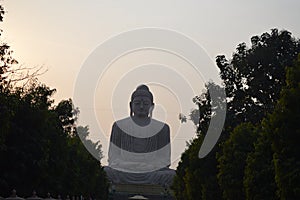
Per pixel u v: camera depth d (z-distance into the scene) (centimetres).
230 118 8200
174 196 10800
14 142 5891
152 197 11012
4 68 4791
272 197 5019
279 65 8150
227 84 8594
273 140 4406
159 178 11150
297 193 4122
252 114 8175
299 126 4275
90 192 9219
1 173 5816
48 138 6425
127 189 11069
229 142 6134
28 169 5872
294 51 8238
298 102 4275
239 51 8506
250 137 6056
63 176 7056
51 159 6469
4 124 4744
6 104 4966
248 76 8462
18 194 5888
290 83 4438
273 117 4394
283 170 4266
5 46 4722
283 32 8288
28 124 6016
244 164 5916
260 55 8212
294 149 4291
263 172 5084
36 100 6669
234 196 5931
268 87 8331
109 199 10894
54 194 6550
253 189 5138
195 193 7550
